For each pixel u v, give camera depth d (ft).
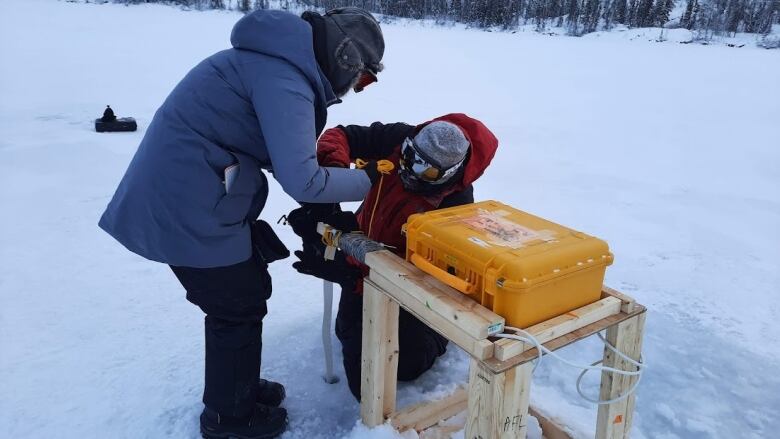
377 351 5.63
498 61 53.42
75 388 6.95
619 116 27.61
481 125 6.40
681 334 8.77
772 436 6.73
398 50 60.80
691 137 23.17
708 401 7.31
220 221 5.20
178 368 7.43
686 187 16.28
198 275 5.47
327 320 6.93
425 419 6.27
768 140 22.98
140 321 8.47
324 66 5.28
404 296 5.10
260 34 4.97
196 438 6.29
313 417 6.68
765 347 8.46
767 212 14.32
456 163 5.91
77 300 8.96
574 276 4.66
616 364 5.07
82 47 49.34
